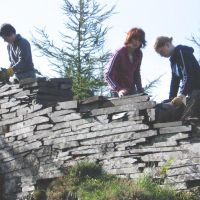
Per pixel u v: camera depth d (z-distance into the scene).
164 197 14.18
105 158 15.59
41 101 16.97
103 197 14.44
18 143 17.20
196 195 14.22
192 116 14.69
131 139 15.25
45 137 16.62
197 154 14.37
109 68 15.68
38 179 16.52
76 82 27.70
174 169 14.58
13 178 17.14
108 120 15.66
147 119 15.12
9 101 17.59
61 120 16.41
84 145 15.95
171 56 15.03
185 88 14.79
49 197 15.62
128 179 15.13
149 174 14.88
